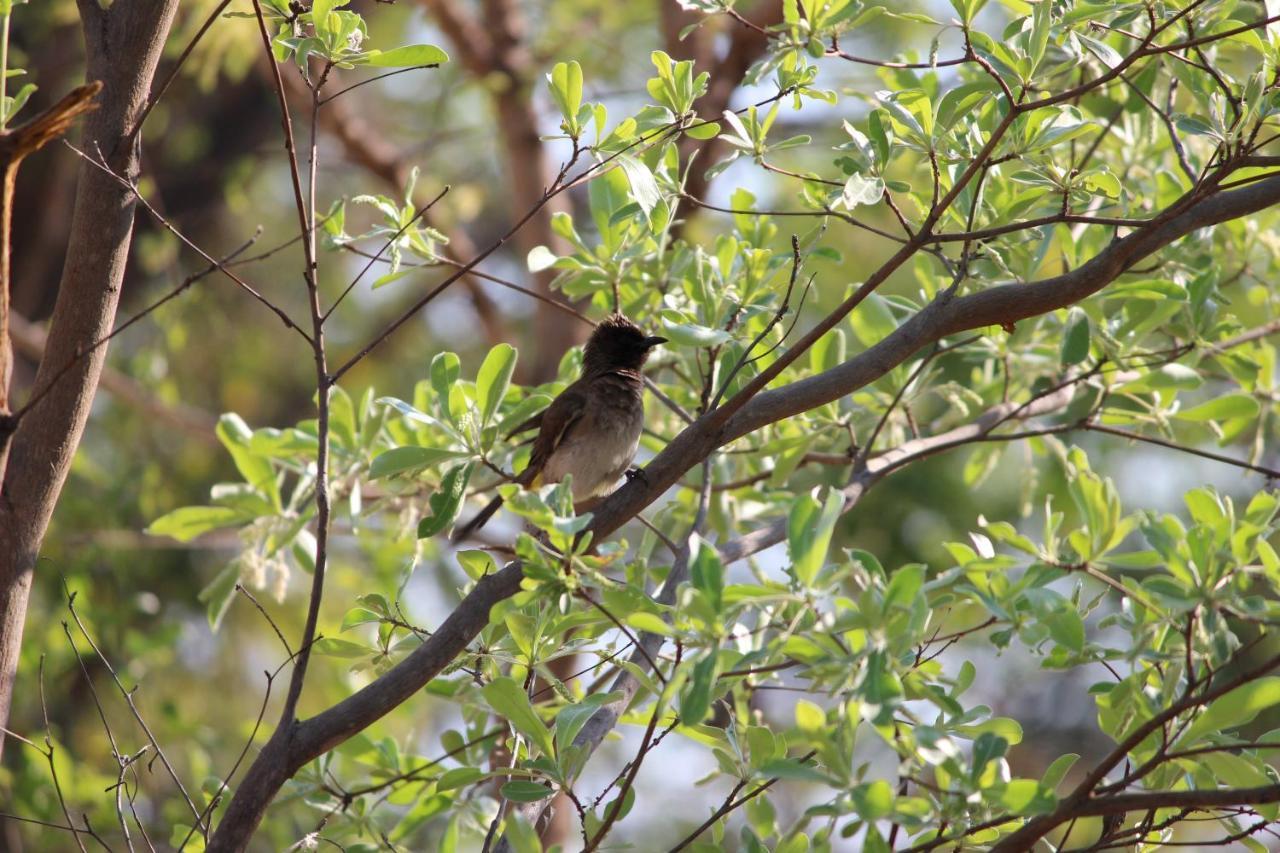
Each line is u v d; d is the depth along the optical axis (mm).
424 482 11367
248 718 17953
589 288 11172
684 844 7750
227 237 22750
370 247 23141
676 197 9656
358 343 23656
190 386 22344
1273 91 8289
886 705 6332
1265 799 6332
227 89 21984
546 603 7965
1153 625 7656
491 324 19984
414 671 7809
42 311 22047
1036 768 19922
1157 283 10211
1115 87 12148
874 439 10836
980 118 9445
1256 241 12477
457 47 18453
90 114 8156
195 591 19672
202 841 8727
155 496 16828
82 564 15258
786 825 13625
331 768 10711
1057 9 8906
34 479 8070
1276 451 17344
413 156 20391
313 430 11570
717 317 10352
